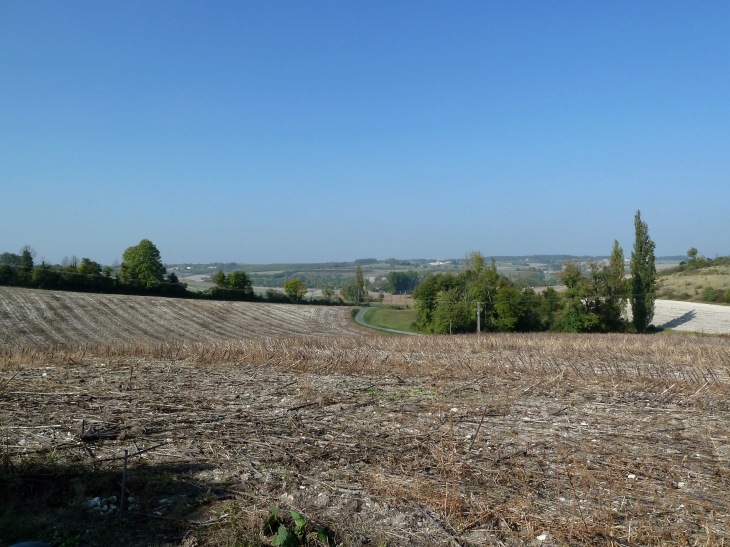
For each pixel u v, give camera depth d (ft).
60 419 35.29
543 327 214.48
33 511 21.74
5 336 148.25
